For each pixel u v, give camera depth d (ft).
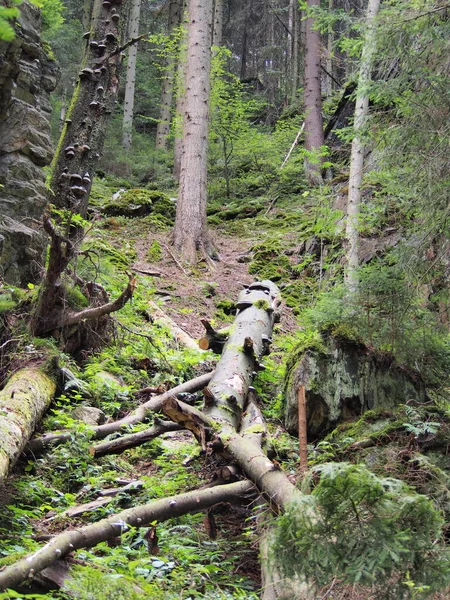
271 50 105.50
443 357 19.61
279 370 24.70
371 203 26.14
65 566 10.47
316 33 62.03
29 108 27.30
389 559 9.08
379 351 19.49
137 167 70.54
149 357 24.29
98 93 23.32
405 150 18.76
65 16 93.25
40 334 21.67
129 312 27.91
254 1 116.37
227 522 14.80
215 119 61.16
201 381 21.54
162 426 16.33
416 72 18.20
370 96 19.57
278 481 12.85
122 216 49.62
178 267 41.04
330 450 17.38
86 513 14.26
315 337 20.10
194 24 47.09
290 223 50.19
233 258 44.34
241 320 24.61
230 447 14.60
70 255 21.17
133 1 89.15
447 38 17.81
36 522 13.76
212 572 12.55
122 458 17.78
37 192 27.07
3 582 9.32
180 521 14.58
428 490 13.98
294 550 9.77
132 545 13.05
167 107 77.05
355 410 18.98
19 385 17.42
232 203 58.34
